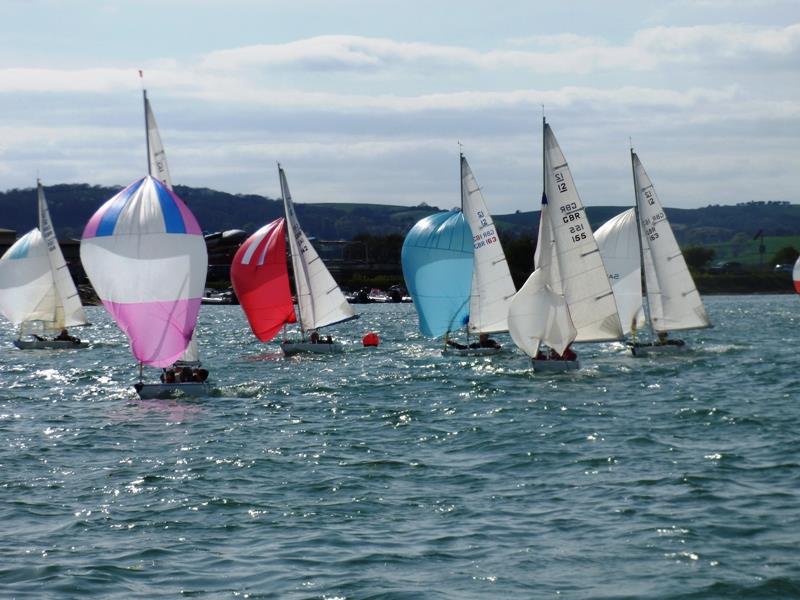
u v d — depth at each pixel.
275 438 71.19
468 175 129.75
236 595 39.75
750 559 42.81
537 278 106.69
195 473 60.00
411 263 130.12
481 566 42.59
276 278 137.25
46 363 135.00
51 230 160.50
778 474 56.56
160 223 85.94
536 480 56.69
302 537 46.69
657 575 41.31
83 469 61.91
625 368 112.25
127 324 87.31
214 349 156.00
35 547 45.75
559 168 106.00
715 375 104.94
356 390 97.56
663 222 126.12
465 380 103.44
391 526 48.25
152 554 44.56
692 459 61.09
